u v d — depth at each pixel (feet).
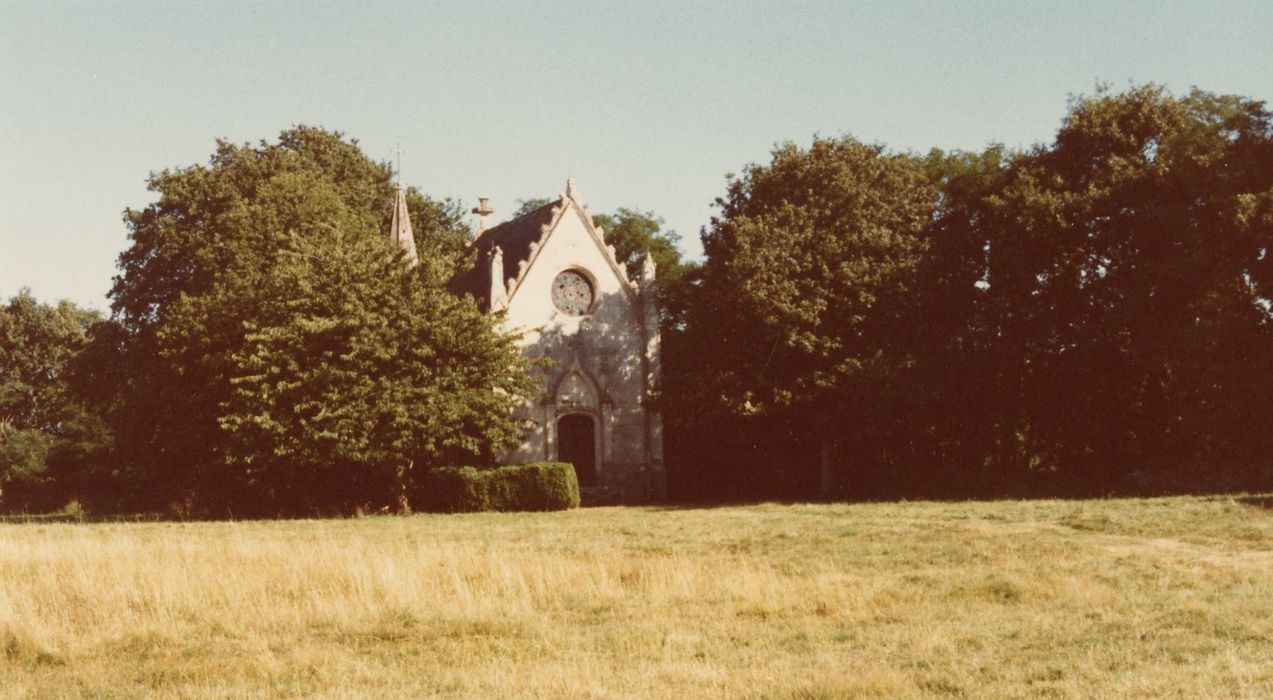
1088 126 143.54
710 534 89.35
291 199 154.51
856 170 151.94
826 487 151.94
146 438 157.79
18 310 299.17
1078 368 140.36
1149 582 57.47
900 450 158.61
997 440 159.22
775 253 142.61
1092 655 40.06
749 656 42.45
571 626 49.80
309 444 123.03
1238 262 128.16
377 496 136.98
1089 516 88.63
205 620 52.26
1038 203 138.51
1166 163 137.49
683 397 148.77
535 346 160.76
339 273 130.00
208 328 133.28
